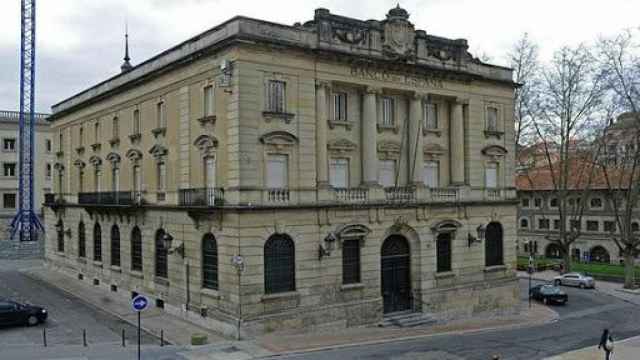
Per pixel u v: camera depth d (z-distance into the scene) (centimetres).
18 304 3250
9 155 7900
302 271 3142
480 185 3975
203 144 3244
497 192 4072
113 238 4309
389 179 3603
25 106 8175
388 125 3566
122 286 4144
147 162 3844
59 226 5331
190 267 3334
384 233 3478
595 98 5300
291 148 3133
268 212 3020
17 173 7919
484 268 3962
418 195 3619
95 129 4650
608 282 5778
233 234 2969
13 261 6359
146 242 3825
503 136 4131
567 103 5309
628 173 6531
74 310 3669
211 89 3206
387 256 3556
